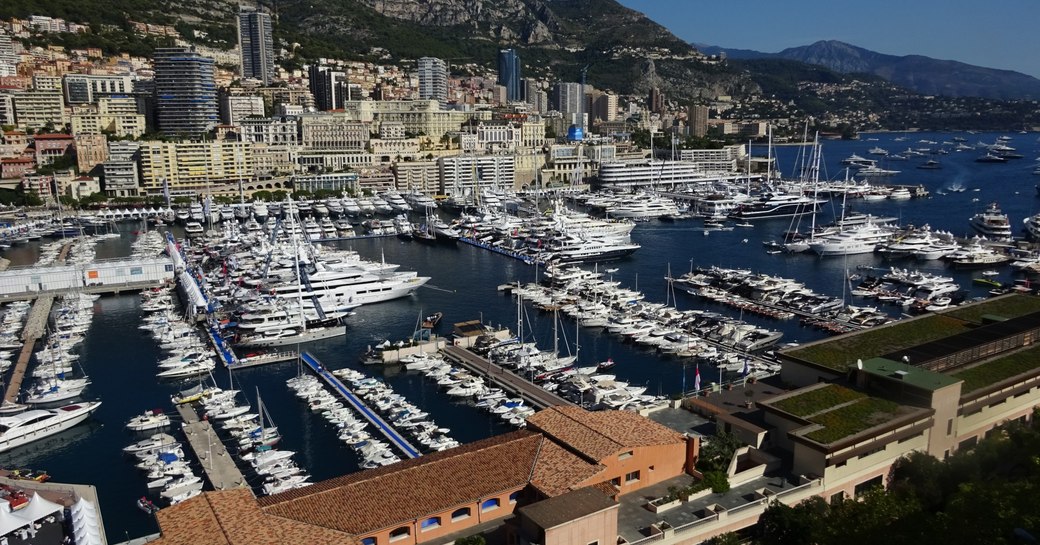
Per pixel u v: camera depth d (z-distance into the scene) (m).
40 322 192.38
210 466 113.56
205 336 182.38
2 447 121.75
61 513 97.94
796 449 83.69
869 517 67.81
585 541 66.62
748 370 150.12
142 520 101.06
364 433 123.12
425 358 160.00
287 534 64.56
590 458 78.25
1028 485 65.94
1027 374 99.50
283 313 181.62
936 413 90.25
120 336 183.38
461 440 123.56
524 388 142.88
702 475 82.19
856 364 101.31
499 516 75.12
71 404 135.75
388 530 69.00
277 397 142.88
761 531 74.81
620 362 161.25
